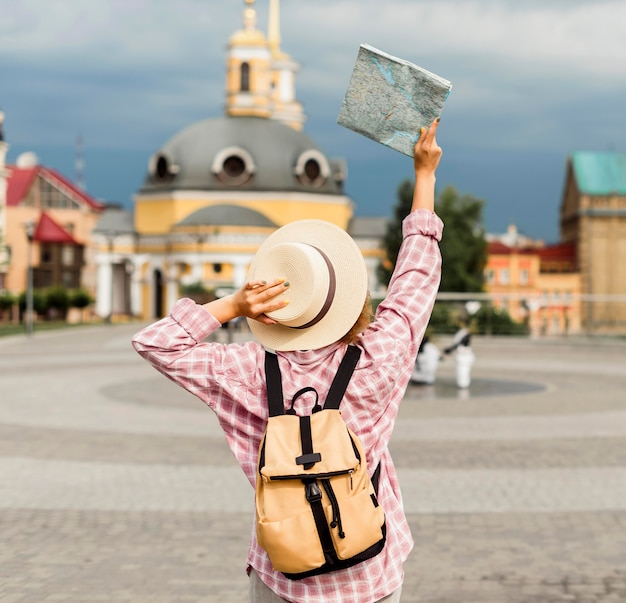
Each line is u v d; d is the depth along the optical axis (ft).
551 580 22.57
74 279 313.32
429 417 53.93
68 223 330.54
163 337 11.12
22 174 320.91
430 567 23.63
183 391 67.92
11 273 307.99
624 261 400.67
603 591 21.75
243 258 264.52
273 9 361.92
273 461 10.19
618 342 142.10
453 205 281.74
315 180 286.87
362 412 11.02
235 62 299.17
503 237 484.33
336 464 10.14
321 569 10.18
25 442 44.11
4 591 21.66
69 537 26.50
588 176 406.21
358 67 11.47
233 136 285.64
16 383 73.77
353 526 10.04
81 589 21.86
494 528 27.55
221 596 21.48
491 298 162.20
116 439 45.14
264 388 11.17
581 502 30.99
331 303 11.06
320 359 11.16
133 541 26.14
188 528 27.68
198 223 264.72
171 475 35.86
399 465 37.96
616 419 52.90
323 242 11.46
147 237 282.56
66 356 104.99
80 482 34.40
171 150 287.28
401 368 11.32
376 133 11.75
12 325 213.66
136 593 21.62
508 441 44.55
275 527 10.01
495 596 21.39
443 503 30.86
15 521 28.32
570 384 74.43
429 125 11.59
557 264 405.59
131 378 78.33
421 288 11.70
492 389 70.03
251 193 278.05
